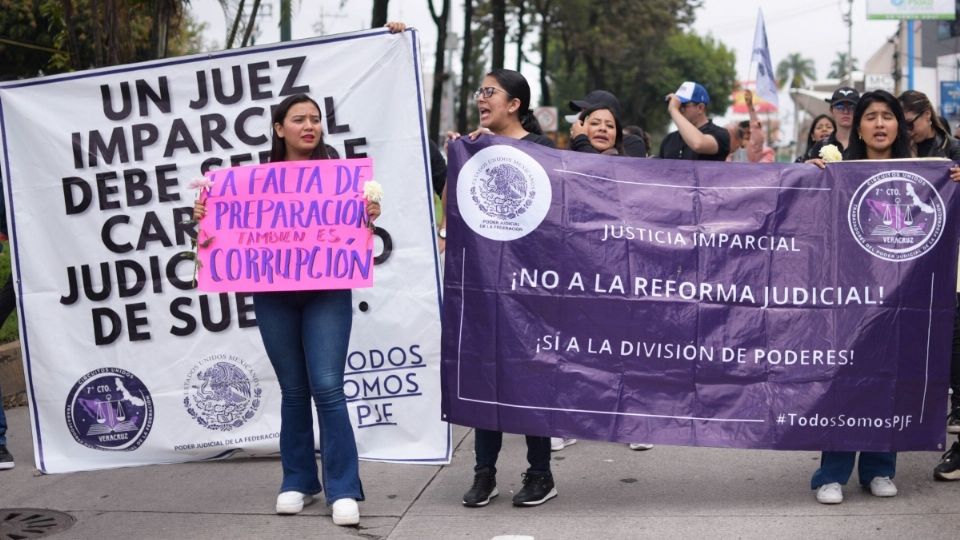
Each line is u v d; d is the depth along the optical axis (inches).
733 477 227.0
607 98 258.8
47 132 242.2
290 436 206.4
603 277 199.5
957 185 199.9
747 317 199.8
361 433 235.1
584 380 199.5
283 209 201.9
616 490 218.5
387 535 191.9
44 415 243.9
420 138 232.5
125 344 242.1
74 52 402.9
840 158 207.2
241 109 239.5
